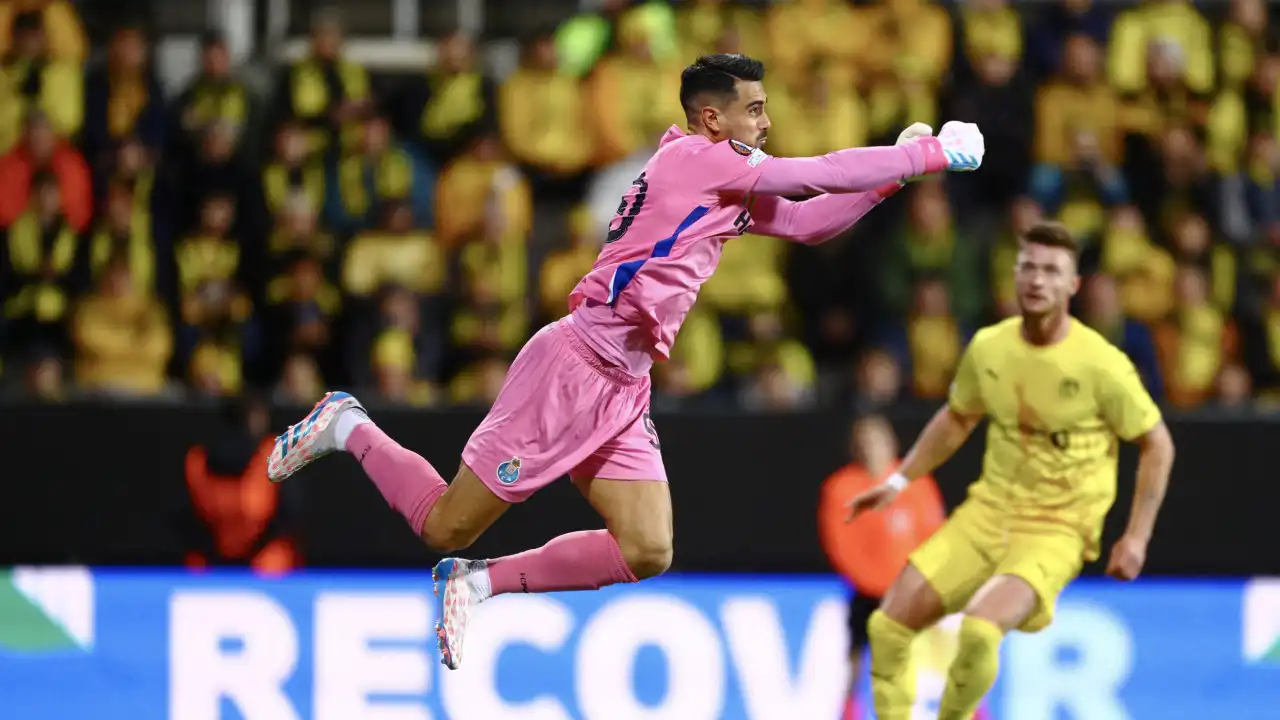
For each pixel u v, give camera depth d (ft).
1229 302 112.47
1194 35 119.85
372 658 90.12
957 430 71.05
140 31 118.01
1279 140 119.03
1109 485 68.23
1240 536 91.81
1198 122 118.83
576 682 89.81
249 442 91.20
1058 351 67.46
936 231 109.50
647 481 54.65
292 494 90.79
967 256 110.01
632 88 116.16
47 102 112.98
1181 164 116.16
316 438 58.18
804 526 90.99
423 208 114.93
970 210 116.06
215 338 107.45
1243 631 91.40
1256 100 119.55
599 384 53.88
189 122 114.11
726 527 91.04
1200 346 108.78
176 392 106.01
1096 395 66.95
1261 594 91.71
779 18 118.01
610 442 54.80
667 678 90.07
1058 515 67.67
